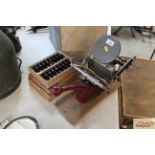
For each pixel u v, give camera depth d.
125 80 0.96
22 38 1.22
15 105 0.84
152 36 2.24
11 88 0.83
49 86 0.80
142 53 1.94
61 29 0.91
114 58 0.79
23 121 0.76
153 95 0.90
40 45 1.17
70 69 0.83
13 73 0.81
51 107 0.82
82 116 0.78
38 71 0.83
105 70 0.79
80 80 0.84
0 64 0.73
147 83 0.96
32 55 1.08
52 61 0.88
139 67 1.04
